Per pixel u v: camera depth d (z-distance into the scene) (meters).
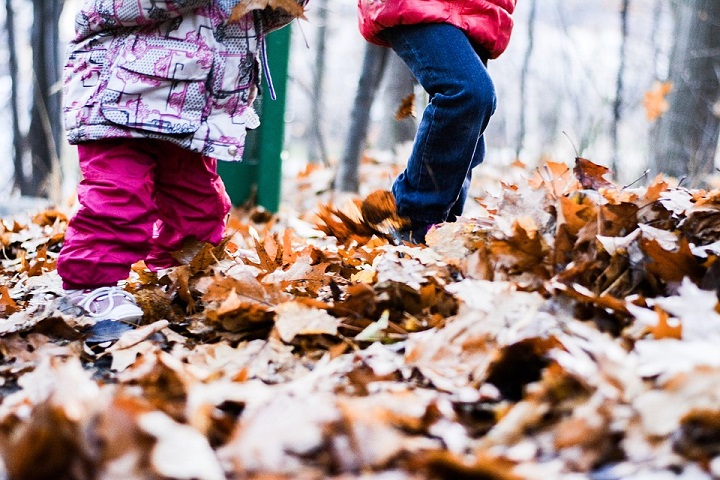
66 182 8.25
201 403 1.54
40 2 7.24
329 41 22.97
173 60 2.53
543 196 2.59
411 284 2.28
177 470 1.27
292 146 27.62
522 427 1.50
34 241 4.16
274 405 1.51
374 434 1.39
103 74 2.54
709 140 7.87
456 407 1.65
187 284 2.64
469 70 2.86
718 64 8.62
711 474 1.26
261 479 1.30
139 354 2.15
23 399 1.68
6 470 1.25
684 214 2.51
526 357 1.78
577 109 10.23
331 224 3.36
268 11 2.76
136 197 2.57
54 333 2.37
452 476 1.28
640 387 1.50
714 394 1.38
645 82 11.22
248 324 2.30
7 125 11.79
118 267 2.56
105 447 1.27
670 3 10.08
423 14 2.89
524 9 16.45
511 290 2.11
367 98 6.66
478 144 3.26
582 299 2.01
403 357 1.96
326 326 2.14
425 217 3.07
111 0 2.50
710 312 1.76
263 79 5.48
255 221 5.23
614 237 2.30
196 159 2.88
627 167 9.13
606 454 1.38
